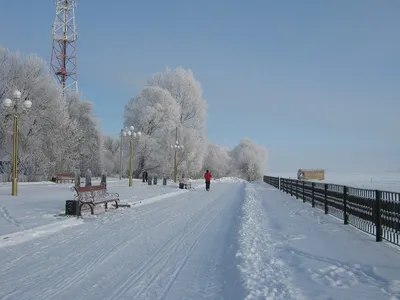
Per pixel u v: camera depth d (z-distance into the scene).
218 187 44.28
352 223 12.18
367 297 5.42
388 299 5.34
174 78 72.06
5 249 8.96
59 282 6.55
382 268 7.02
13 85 40.31
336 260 7.63
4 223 12.00
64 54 56.12
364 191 11.02
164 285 6.46
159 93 65.06
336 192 14.33
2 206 16.72
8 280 6.63
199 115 72.06
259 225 12.32
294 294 5.53
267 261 7.55
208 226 12.88
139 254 8.66
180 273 7.20
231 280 6.60
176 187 38.81
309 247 8.85
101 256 8.40
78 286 6.36
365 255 8.05
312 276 6.49
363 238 9.97
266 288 5.83
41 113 43.25
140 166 64.50
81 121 57.50
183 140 66.19
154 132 64.31
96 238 10.41
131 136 38.59
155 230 11.88
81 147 56.59
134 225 12.77
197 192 33.16
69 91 57.22
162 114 64.25
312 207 18.62
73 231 11.45
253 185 50.84
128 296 5.90
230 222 13.95
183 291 6.15
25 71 42.84
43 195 22.84
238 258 7.82
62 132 46.59
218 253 8.84
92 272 7.18
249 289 5.76
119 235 10.91
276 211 16.73
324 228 11.66
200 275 7.07
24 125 41.06
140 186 38.22
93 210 15.20
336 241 9.56
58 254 8.52
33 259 8.05
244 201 22.09
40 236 10.60
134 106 65.50
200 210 18.00
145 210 17.39
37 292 6.03
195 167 69.19
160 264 7.84
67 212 14.02
